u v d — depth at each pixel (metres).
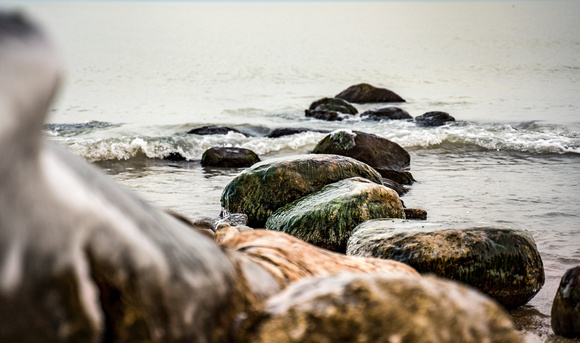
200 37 80.19
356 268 3.22
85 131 21.39
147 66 47.50
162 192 12.83
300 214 9.09
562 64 46.31
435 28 95.88
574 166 15.19
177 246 1.94
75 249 1.66
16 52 1.50
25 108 1.52
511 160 16.12
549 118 23.48
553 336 5.82
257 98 31.81
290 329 2.03
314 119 24.23
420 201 11.82
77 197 1.70
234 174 14.84
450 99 30.52
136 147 17.14
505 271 6.68
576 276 5.79
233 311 2.06
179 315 1.85
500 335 2.09
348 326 2.02
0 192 1.56
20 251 1.60
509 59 50.84
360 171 10.98
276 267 2.77
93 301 1.70
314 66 48.59
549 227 9.84
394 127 21.67
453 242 6.72
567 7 140.25
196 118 25.14
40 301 1.63
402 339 2.01
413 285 2.09
